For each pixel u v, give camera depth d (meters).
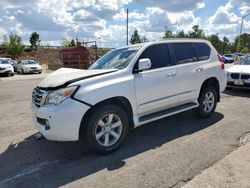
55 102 4.15
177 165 3.98
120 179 3.65
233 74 9.92
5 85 15.42
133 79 4.79
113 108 4.50
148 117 5.12
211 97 6.46
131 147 4.77
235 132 5.35
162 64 5.37
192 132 5.45
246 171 3.72
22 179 3.76
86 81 4.31
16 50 59.19
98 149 4.39
